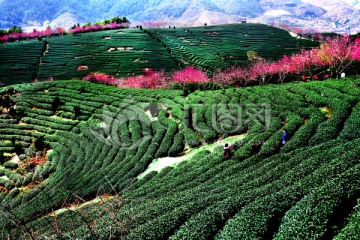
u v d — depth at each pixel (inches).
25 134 1825.8
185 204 685.9
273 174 735.7
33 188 1314.0
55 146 1674.5
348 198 529.3
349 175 569.0
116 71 3302.2
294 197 576.4
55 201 1107.9
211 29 5036.9
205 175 933.8
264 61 2938.0
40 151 1678.2
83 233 653.9
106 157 1428.4
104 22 5644.7
